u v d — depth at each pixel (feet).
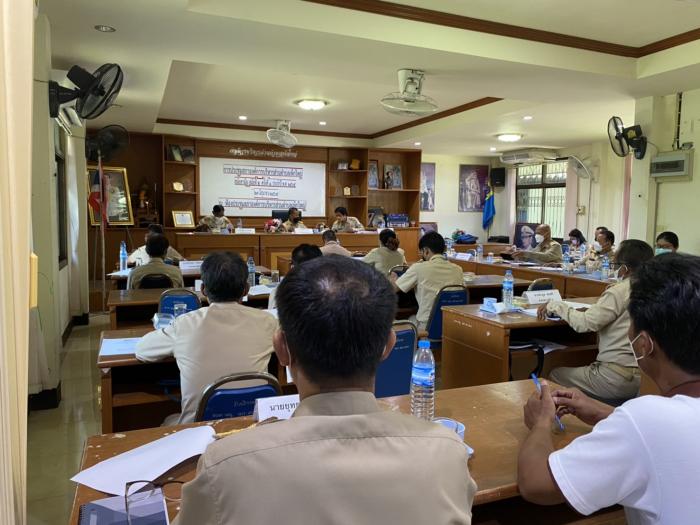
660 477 2.86
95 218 25.34
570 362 10.94
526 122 23.61
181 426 4.86
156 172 28.86
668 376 3.22
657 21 13.24
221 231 25.68
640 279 3.36
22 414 2.71
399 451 2.28
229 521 2.03
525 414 4.68
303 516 2.04
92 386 12.85
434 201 37.32
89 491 3.69
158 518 3.28
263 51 13.34
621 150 18.40
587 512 3.13
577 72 14.96
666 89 16.87
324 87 20.61
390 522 2.13
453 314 10.87
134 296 11.85
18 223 2.67
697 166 16.81
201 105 24.17
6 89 2.51
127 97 19.17
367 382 2.58
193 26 11.64
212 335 6.18
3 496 2.35
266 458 2.11
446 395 5.73
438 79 15.97
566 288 17.52
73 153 18.85
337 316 2.44
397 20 12.50
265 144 30.96
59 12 10.98
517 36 13.85
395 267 16.96
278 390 5.71
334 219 32.99
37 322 11.29
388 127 29.89
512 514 4.77
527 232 36.37
